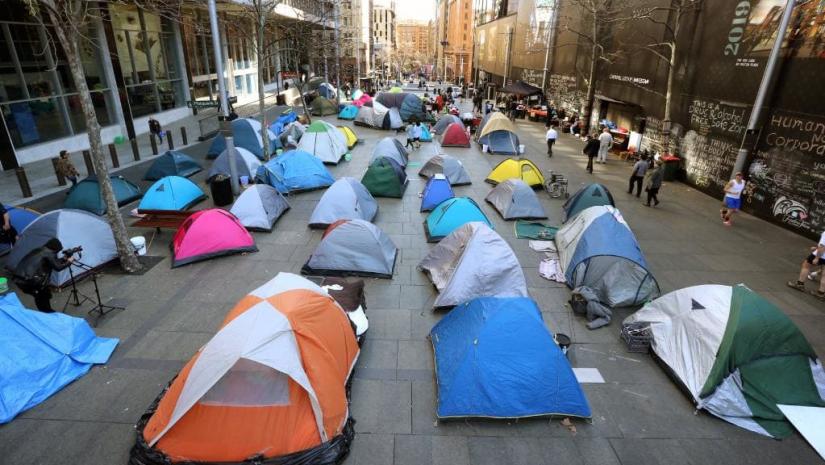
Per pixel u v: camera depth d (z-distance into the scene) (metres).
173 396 5.28
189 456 5.09
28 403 5.98
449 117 26.36
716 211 14.40
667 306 7.42
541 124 31.88
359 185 12.69
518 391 5.88
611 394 6.50
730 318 6.41
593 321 8.13
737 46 14.64
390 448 5.50
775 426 5.93
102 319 7.93
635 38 21.38
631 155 20.80
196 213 10.34
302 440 5.20
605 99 24.62
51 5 7.61
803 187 12.33
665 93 18.78
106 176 8.98
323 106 33.56
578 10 28.69
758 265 10.70
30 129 18.69
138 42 25.75
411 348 7.35
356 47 60.03
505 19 46.16
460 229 9.32
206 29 33.88
